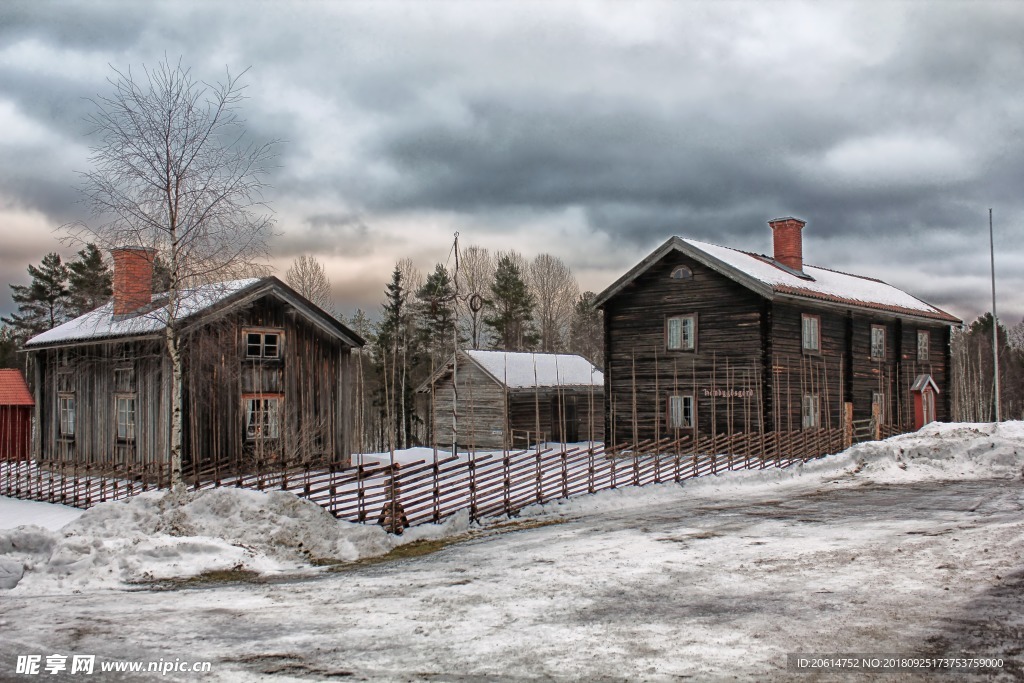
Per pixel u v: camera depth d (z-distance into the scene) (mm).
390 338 58812
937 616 9062
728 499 20031
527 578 11961
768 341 28906
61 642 8977
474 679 7480
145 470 21391
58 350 28969
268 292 25766
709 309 30297
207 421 24109
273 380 25953
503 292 66188
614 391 32594
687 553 13328
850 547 13258
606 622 9336
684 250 30406
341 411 27781
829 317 32656
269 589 11883
